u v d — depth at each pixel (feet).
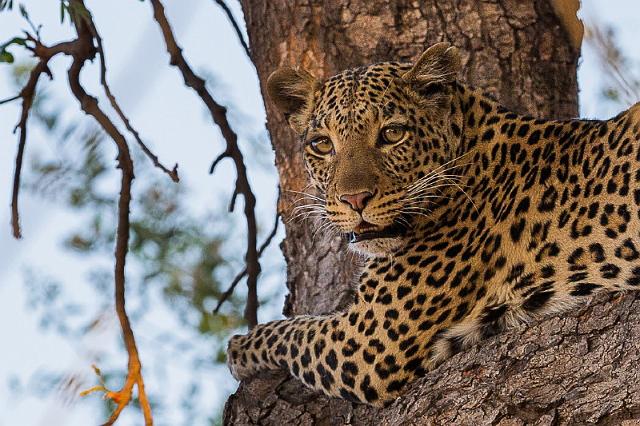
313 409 34.04
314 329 35.09
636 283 30.71
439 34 39.19
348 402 34.01
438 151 34.76
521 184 33.63
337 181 34.04
